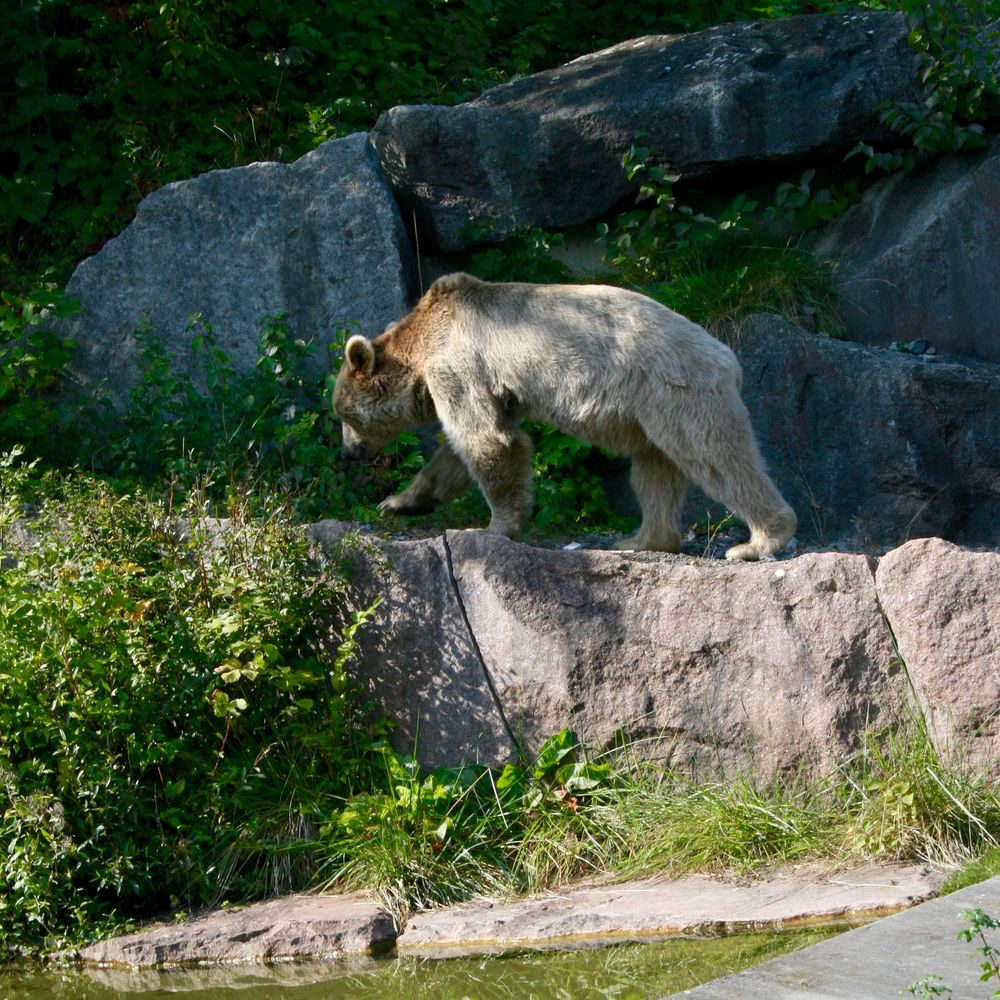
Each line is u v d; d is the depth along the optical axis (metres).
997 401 13.27
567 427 11.66
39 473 14.81
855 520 13.67
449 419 12.05
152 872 9.79
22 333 15.91
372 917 8.95
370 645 10.46
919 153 15.04
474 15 21.20
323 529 10.63
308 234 15.98
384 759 10.10
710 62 15.88
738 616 9.65
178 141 19.34
